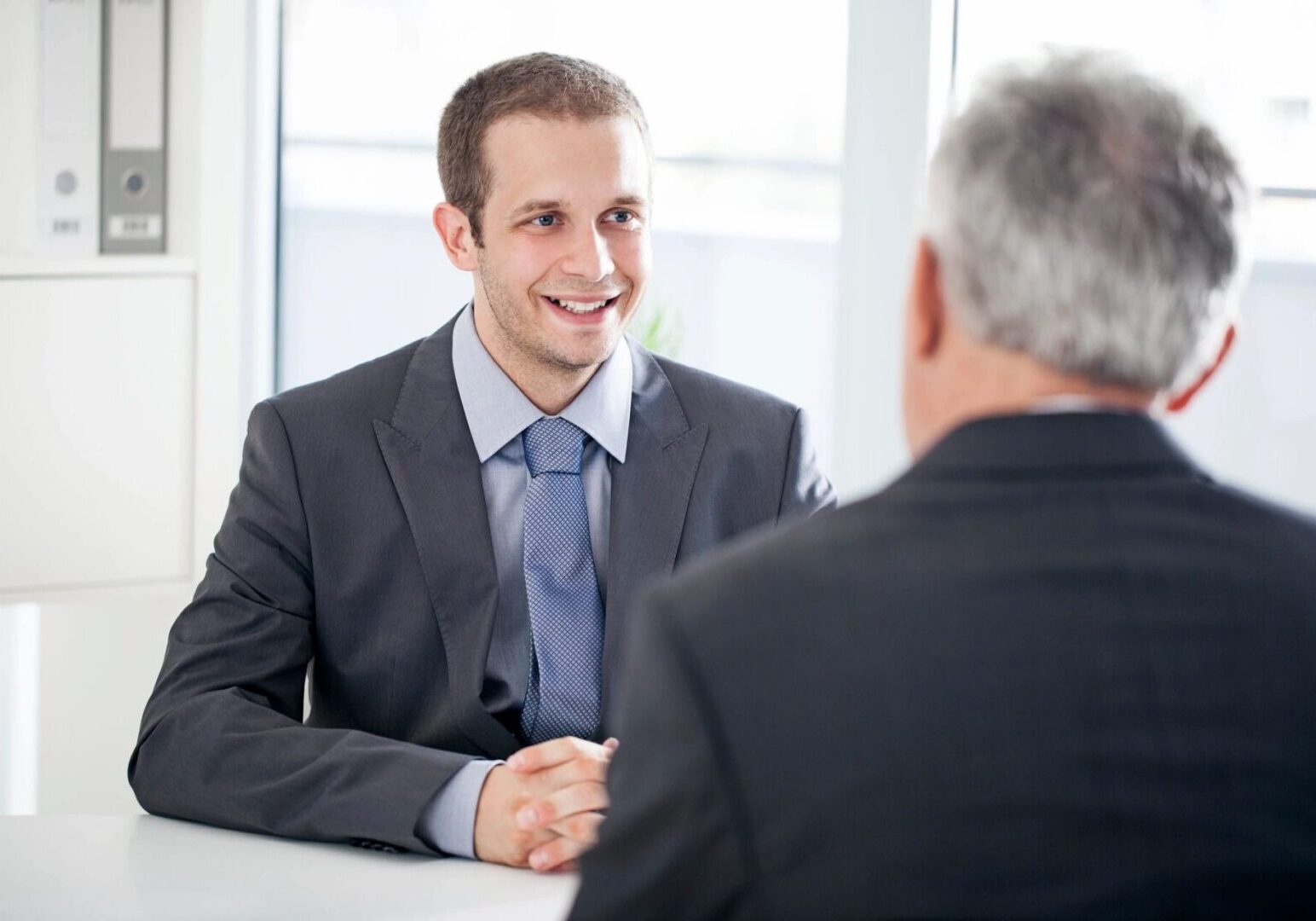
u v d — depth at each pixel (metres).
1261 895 0.82
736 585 0.88
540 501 1.91
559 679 1.87
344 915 1.41
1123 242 0.87
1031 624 0.84
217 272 2.83
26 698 3.06
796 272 2.85
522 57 1.92
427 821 1.58
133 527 2.83
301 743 1.68
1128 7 2.49
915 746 0.82
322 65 3.17
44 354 2.75
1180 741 0.82
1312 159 2.35
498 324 1.91
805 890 0.83
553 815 1.53
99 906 1.43
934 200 0.93
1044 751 0.82
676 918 0.86
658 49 2.91
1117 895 0.80
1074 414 0.89
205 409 2.85
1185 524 0.87
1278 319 2.39
